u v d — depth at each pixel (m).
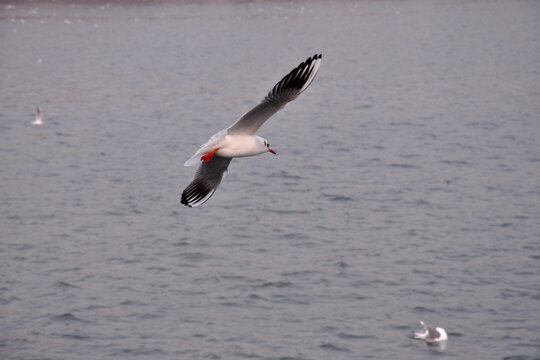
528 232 34.00
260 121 12.70
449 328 24.92
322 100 73.19
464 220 35.88
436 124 59.97
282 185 42.78
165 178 44.69
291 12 194.25
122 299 27.22
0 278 28.97
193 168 47.28
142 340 24.27
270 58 113.38
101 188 42.38
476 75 89.12
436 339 23.86
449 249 31.91
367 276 29.08
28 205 39.00
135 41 137.12
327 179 43.97
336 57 112.00
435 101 71.44
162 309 26.39
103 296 27.42
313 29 155.62
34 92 80.50
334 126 60.03
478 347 23.69
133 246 32.78
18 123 62.38
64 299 27.14
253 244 32.94
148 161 49.06
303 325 25.22
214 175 13.66
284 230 34.72
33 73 97.44
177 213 37.56
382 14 187.00
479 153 49.78
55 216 37.16
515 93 75.19
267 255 31.56
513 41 127.81
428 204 38.59
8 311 26.20
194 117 66.12
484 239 33.12
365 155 49.84
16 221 36.34
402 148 51.66
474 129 57.59
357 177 44.34
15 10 193.88
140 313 26.09
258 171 45.88
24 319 25.59
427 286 28.12
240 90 82.50
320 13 191.75
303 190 41.72
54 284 28.47
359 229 34.78
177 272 29.77
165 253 31.91
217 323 25.39
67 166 47.50
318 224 35.56
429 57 109.62
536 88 78.06
